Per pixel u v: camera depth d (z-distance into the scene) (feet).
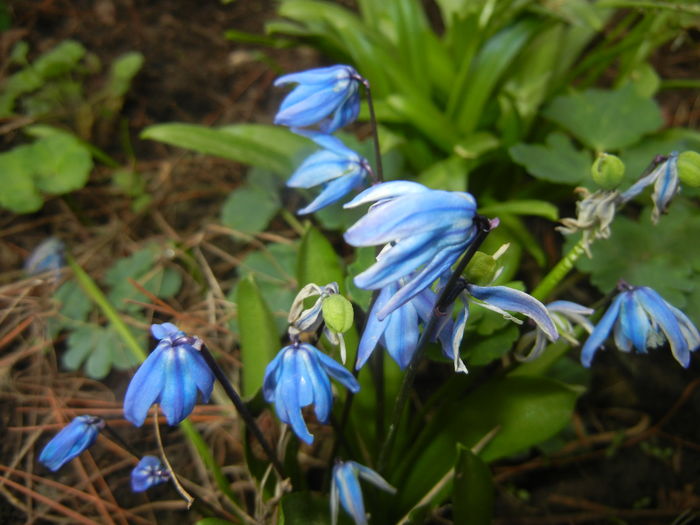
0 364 0.70
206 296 0.77
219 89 0.97
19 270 0.78
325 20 0.76
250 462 0.51
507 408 0.54
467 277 0.36
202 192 0.87
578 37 0.83
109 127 0.93
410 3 0.76
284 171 0.73
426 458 0.56
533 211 0.63
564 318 0.47
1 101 0.91
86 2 1.02
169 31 1.01
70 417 0.67
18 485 0.62
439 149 0.78
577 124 0.71
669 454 0.68
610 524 0.64
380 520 0.56
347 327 0.37
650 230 0.64
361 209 0.73
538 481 0.66
